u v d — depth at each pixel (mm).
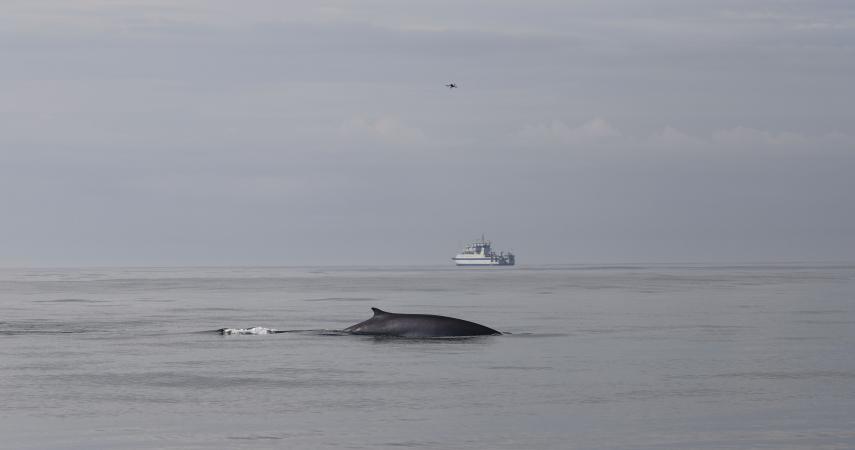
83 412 49875
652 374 63719
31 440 42844
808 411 49000
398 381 60656
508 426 45594
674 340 89250
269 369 67000
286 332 97875
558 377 62312
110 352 79500
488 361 71500
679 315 131375
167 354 77500
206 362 71438
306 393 55906
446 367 67812
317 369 66938
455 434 43750
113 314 142000
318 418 47938
